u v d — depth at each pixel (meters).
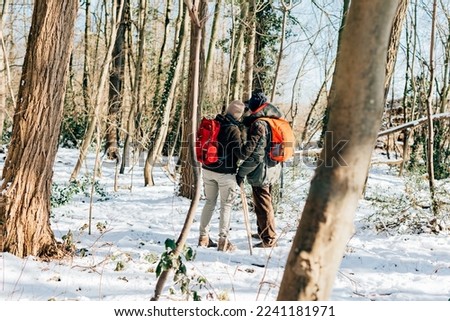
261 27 15.58
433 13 8.35
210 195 6.27
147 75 18.58
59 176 12.37
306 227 2.23
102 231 6.80
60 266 4.97
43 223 5.26
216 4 12.96
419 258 6.22
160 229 7.23
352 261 5.97
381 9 2.14
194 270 5.25
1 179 5.25
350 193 2.21
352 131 2.20
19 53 18.75
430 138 8.11
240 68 15.29
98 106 9.31
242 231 7.34
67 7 5.26
